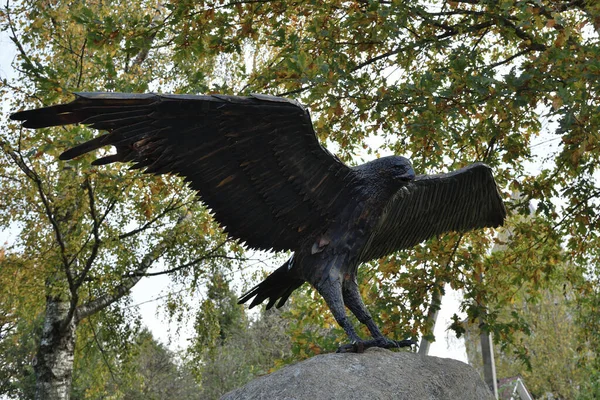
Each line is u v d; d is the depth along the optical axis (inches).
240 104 138.1
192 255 536.4
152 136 140.1
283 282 168.6
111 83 322.3
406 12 309.4
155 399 942.4
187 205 502.6
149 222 498.3
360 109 305.6
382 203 155.7
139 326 551.8
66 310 502.3
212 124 141.4
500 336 354.9
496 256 372.5
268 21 332.5
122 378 573.3
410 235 175.8
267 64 386.6
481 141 345.7
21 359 1069.1
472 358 884.6
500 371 967.0
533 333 930.7
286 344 984.9
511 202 358.6
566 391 895.1
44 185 470.9
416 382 148.3
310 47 325.7
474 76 274.1
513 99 278.5
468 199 174.7
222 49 326.3
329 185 154.3
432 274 344.8
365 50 333.7
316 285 156.6
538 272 367.6
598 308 414.0
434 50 352.2
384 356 153.9
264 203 152.8
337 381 140.5
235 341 997.8
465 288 349.7
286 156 147.6
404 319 335.6
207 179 147.9
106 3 473.4
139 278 539.8
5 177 479.5
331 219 156.4
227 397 148.7
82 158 327.3
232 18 326.0
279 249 159.6
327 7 325.1
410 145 358.0
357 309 160.7
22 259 460.1
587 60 258.4
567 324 916.6
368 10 311.3
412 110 314.8
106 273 485.1
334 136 338.6
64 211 478.9
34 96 365.4
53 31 444.1
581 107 254.4
